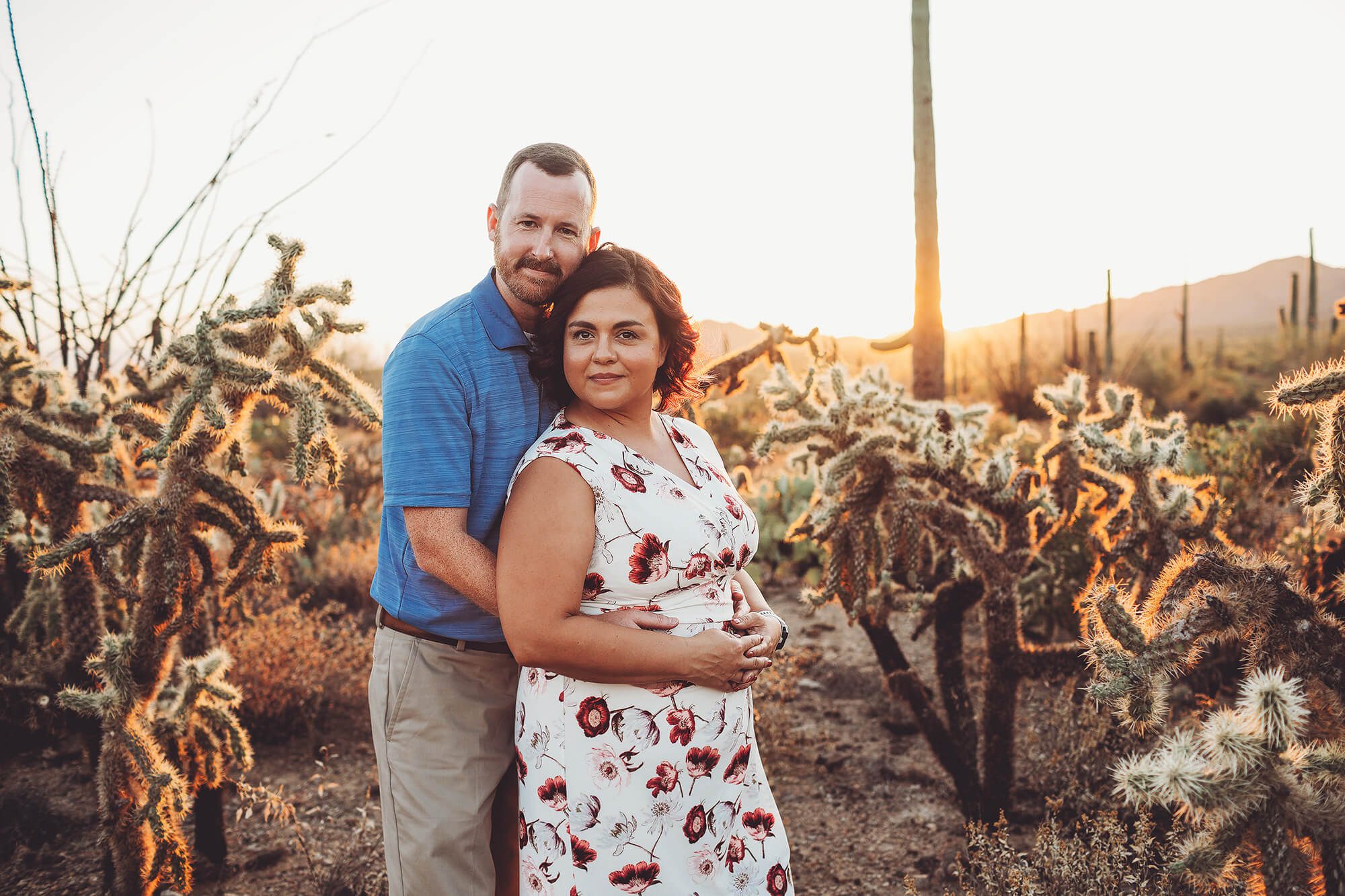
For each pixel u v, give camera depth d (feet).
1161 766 5.15
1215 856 5.18
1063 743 11.37
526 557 5.81
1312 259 92.68
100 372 11.18
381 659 7.17
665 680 5.98
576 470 5.93
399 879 6.95
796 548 22.88
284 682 13.65
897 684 11.10
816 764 12.92
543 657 5.80
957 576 11.52
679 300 6.61
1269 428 24.35
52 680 11.86
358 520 24.67
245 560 8.49
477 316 6.88
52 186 10.16
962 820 11.12
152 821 7.91
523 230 6.70
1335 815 4.89
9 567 12.82
